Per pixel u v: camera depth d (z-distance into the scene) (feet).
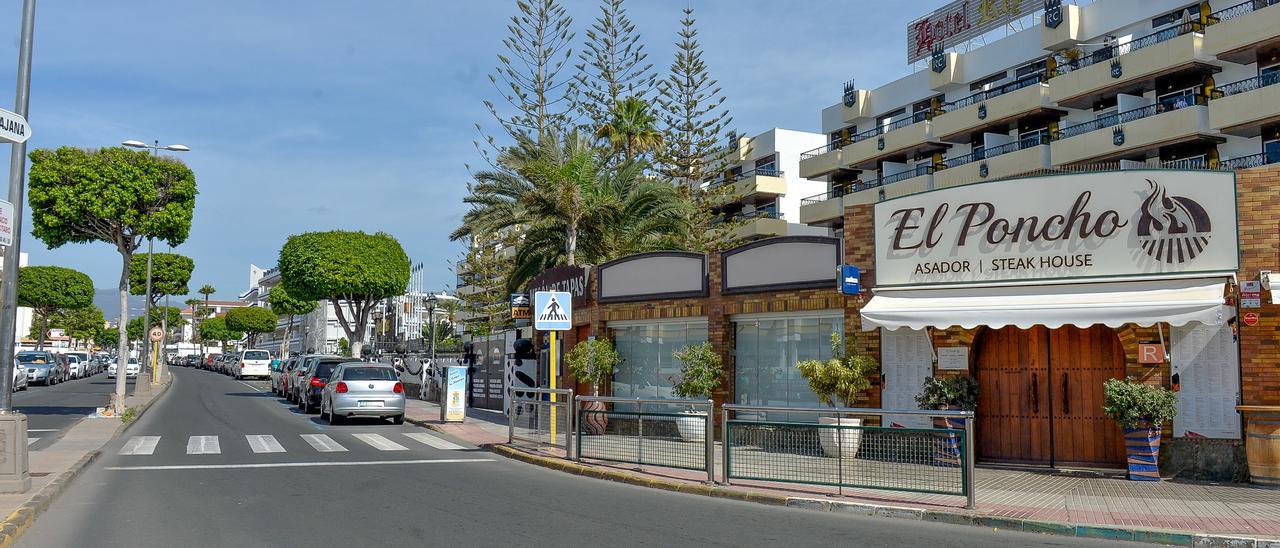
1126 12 128.36
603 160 106.63
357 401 74.43
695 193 144.05
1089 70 125.59
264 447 55.01
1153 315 38.32
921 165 152.87
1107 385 40.37
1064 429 44.80
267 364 196.44
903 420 47.24
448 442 60.80
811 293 52.80
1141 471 39.93
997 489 37.47
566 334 73.77
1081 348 44.88
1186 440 40.32
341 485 38.81
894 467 34.63
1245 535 27.55
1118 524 29.45
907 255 47.70
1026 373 45.85
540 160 95.35
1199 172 40.96
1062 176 43.75
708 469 39.60
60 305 249.96
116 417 72.84
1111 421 43.88
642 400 43.60
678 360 62.34
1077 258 42.91
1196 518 30.60
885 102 168.14
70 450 50.03
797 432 37.32
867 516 32.73
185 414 84.74
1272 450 37.27
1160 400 39.34
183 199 85.20
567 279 73.61
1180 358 40.70
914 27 164.55
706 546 26.63
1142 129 116.06
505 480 41.11
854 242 50.08
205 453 51.55
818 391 49.93
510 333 85.20
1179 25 118.73
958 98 152.87
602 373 65.87
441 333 215.31
